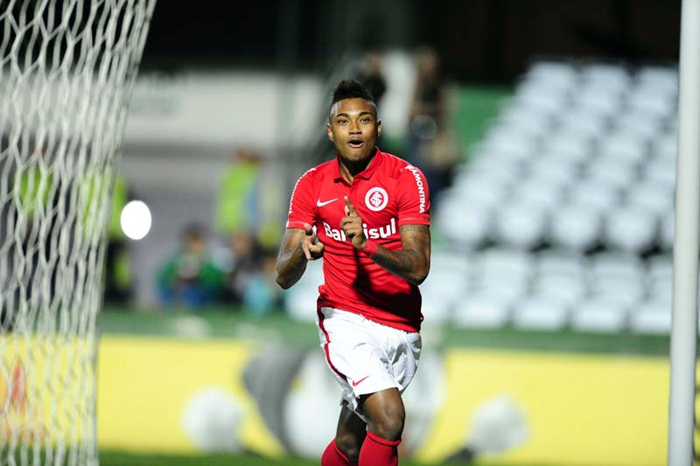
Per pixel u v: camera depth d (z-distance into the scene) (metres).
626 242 44.06
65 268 16.17
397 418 13.88
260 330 29.30
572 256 43.06
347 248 14.51
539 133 49.28
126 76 16.09
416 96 44.97
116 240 40.88
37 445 16.81
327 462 15.80
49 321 16.12
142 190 53.66
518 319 37.38
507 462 27.00
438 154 44.84
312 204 14.58
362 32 52.66
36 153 16.41
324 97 50.31
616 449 27.02
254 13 53.75
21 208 16.23
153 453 26.81
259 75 53.84
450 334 29.25
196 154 53.97
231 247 43.44
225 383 27.56
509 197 45.41
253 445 27.19
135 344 27.94
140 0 16.11
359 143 13.70
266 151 53.53
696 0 14.36
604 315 37.44
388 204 14.07
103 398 27.72
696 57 14.35
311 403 27.17
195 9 54.06
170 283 39.81
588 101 50.78
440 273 40.25
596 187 46.06
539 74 52.12
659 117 50.19
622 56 53.03
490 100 51.50
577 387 27.23
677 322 14.25
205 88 54.00
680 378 14.16
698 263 14.27
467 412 27.19
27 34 22.34
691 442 14.11
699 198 14.26
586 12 53.06
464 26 52.72
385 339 14.80
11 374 16.56
